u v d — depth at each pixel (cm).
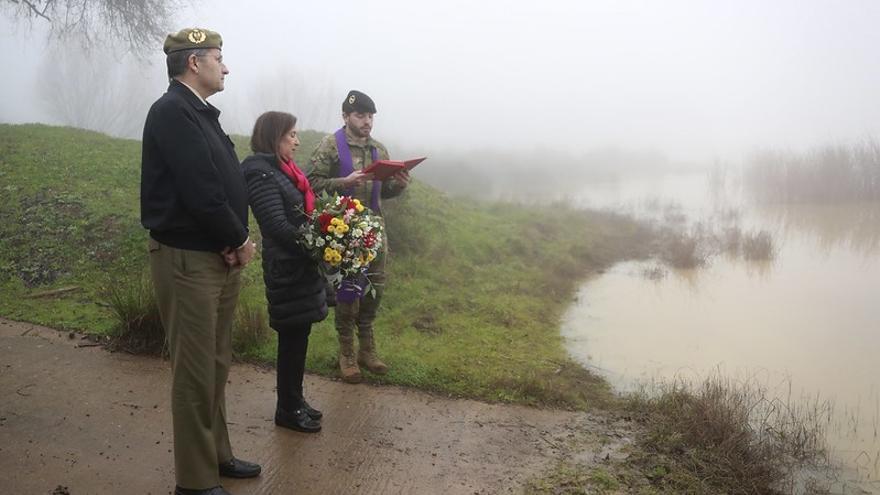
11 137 927
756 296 869
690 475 354
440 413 426
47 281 592
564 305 808
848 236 1309
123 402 386
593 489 337
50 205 716
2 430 338
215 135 272
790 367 584
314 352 500
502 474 350
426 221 950
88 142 970
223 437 310
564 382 510
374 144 464
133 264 630
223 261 275
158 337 470
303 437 371
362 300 469
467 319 661
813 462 395
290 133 356
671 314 770
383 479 332
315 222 349
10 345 455
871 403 499
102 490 292
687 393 450
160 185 258
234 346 485
